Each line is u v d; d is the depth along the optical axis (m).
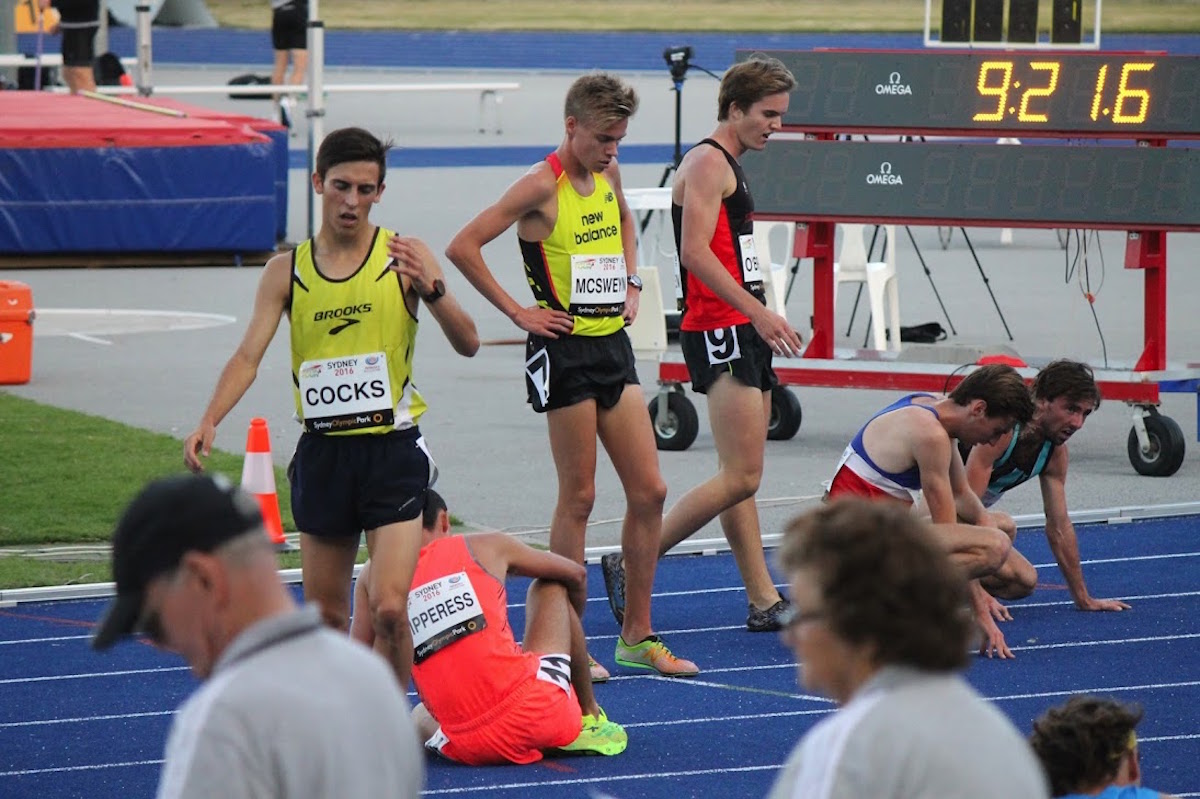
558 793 19.86
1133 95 39.22
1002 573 27.36
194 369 50.47
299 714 9.05
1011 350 41.06
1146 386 37.78
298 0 116.50
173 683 24.78
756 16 187.62
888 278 50.84
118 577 9.30
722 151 25.55
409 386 20.03
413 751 9.56
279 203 76.75
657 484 24.45
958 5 82.00
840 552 8.91
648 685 24.48
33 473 37.53
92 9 86.88
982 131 40.38
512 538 21.17
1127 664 25.09
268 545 9.43
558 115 135.12
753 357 25.91
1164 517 34.72
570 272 23.59
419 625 20.59
